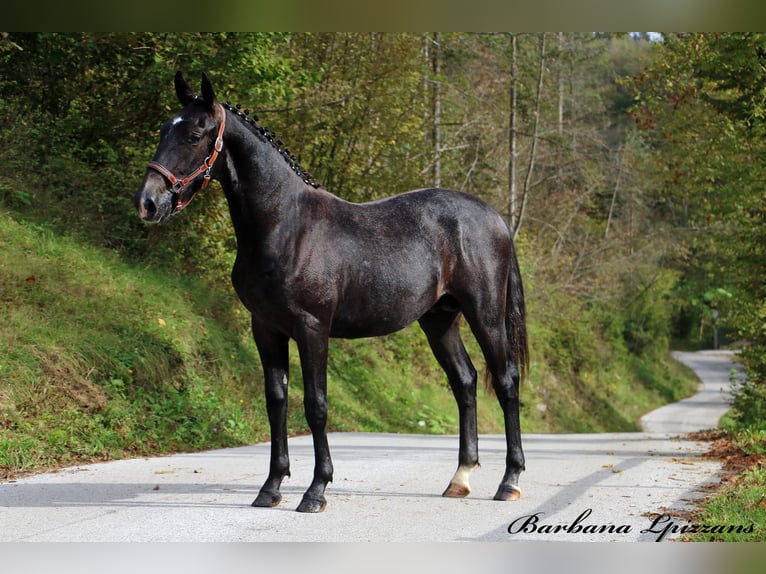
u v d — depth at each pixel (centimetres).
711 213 1780
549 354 3228
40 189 1410
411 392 2052
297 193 654
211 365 1312
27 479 791
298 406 1429
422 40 2345
